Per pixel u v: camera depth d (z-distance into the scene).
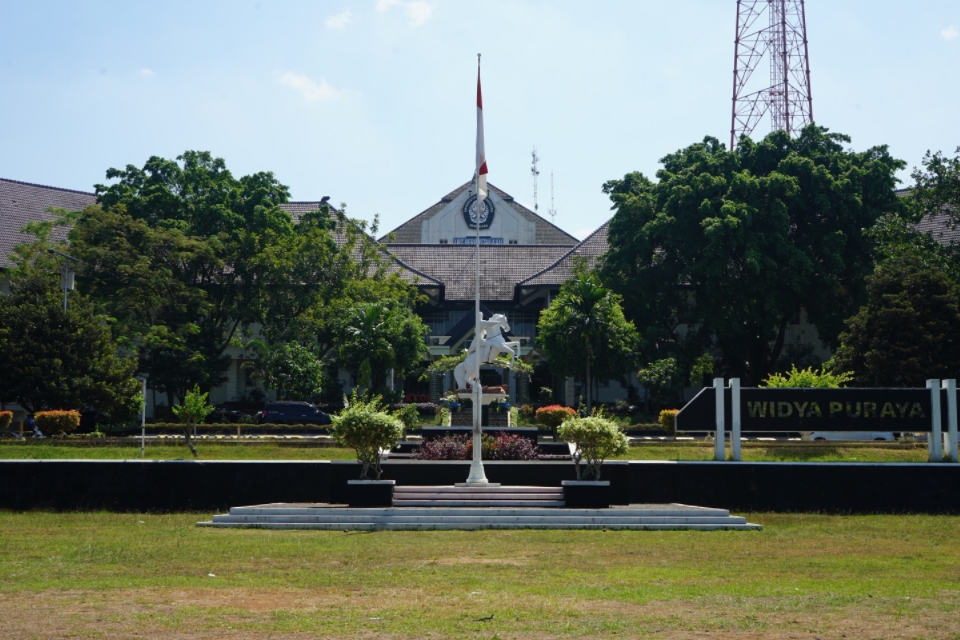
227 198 53.34
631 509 19.75
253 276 52.50
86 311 38.75
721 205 48.59
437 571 13.62
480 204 22.64
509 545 16.33
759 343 53.31
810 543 17.11
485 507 19.92
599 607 11.09
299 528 18.56
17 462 21.42
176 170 53.88
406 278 61.41
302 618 10.45
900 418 24.02
